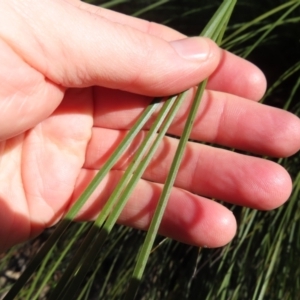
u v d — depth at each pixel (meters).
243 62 0.15
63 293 0.09
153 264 0.20
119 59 0.12
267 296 0.17
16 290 0.10
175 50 0.12
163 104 0.13
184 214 0.14
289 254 0.17
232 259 0.17
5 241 0.15
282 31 0.19
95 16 0.12
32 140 0.15
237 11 0.19
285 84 0.20
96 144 0.15
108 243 0.21
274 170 0.14
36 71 0.12
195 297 0.19
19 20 0.12
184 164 0.15
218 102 0.14
